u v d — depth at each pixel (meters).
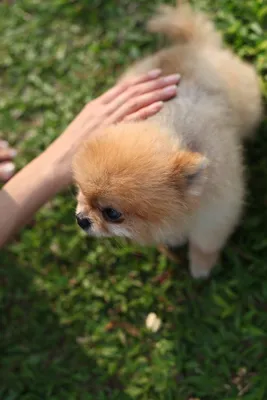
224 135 0.44
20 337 0.59
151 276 0.58
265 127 0.59
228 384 0.51
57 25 0.73
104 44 0.70
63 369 0.56
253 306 0.53
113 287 0.58
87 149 0.41
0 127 0.70
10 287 0.61
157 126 0.41
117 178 0.38
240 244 0.56
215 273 0.55
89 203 0.42
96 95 0.68
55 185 0.49
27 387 0.56
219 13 0.65
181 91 0.46
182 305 0.56
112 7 0.71
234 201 0.45
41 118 0.70
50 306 0.59
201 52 0.50
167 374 0.53
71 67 0.71
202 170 0.38
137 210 0.39
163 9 0.55
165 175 0.38
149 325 0.56
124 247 0.59
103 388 0.55
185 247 0.58
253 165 0.59
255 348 0.52
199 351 0.53
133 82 0.49
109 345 0.56
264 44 0.62
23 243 0.62
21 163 0.67
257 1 0.64
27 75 0.72
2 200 0.48
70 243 0.61
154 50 0.68
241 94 0.49
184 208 0.40
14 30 0.75
